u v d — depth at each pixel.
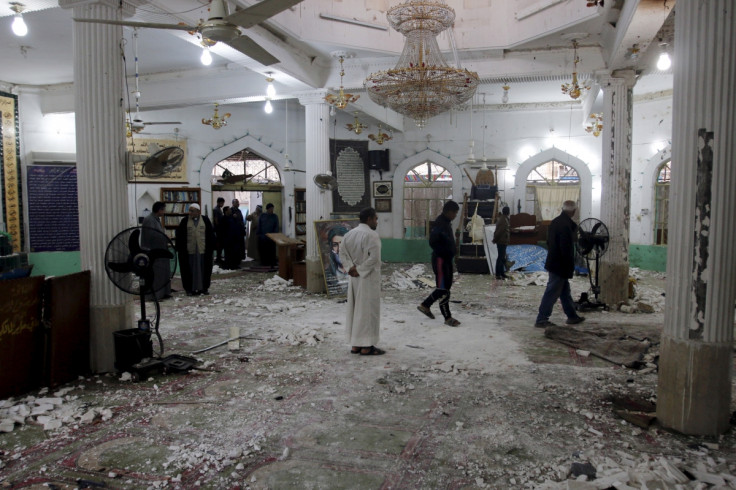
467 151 14.77
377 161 14.97
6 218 11.37
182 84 10.18
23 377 4.57
